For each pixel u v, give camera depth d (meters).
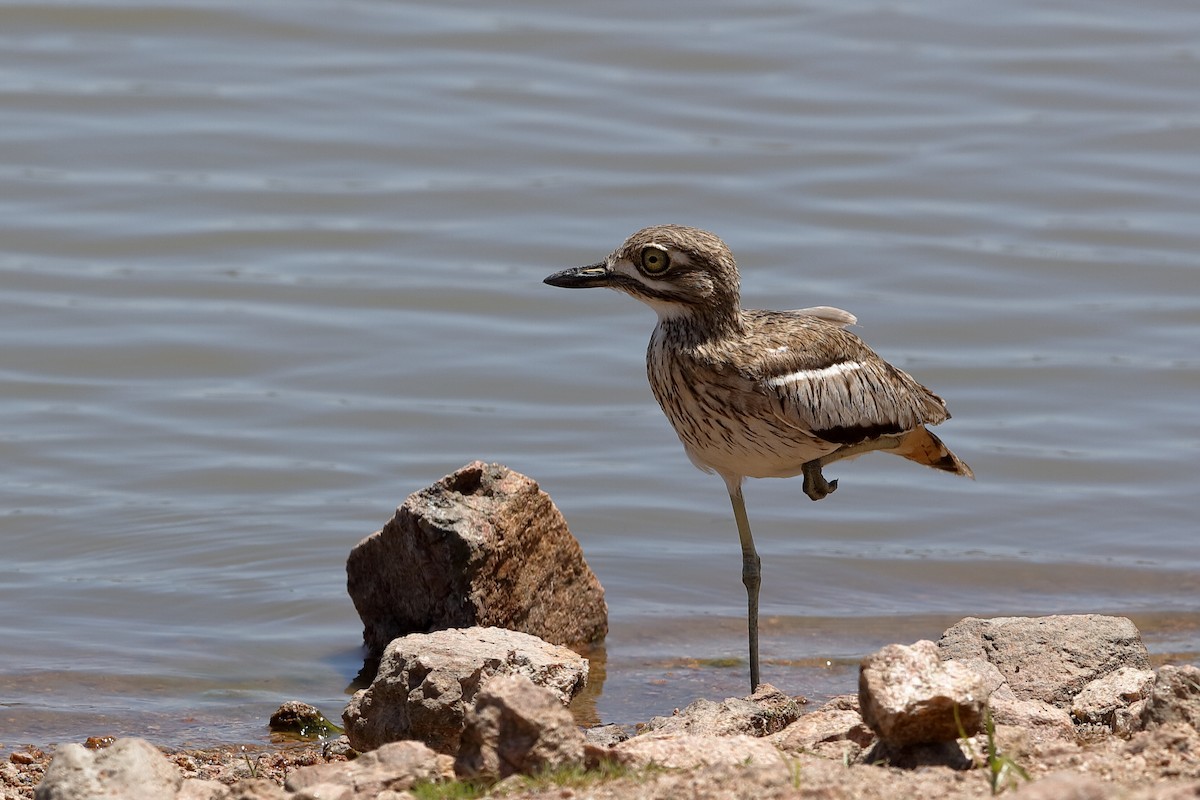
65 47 24.42
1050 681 9.91
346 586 13.01
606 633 12.37
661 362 10.64
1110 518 14.71
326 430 16.03
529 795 7.21
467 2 26.39
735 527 14.47
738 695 11.16
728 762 7.62
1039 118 23.47
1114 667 10.12
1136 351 17.88
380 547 11.76
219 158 21.78
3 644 11.83
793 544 14.11
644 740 8.01
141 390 16.64
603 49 25.05
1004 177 21.81
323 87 23.70
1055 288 19.22
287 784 7.80
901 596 13.18
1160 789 6.72
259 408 16.41
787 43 25.47
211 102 23.03
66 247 19.53
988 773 7.25
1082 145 22.70
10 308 18.08
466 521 11.45
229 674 11.50
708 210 20.98
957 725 7.49
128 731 10.41
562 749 7.64
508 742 7.69
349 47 24.91
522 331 18.16
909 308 18.78
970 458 15.86
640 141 22.55
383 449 15.74
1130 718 8.84
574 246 20.02
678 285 10.41
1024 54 25.33
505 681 7.81
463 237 20.11
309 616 12.50
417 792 7.50
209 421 16.06
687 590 13.20
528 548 11.77
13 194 20.52
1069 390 17.14
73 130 22.08
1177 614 12.72
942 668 7.61
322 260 19.62
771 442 10.60
